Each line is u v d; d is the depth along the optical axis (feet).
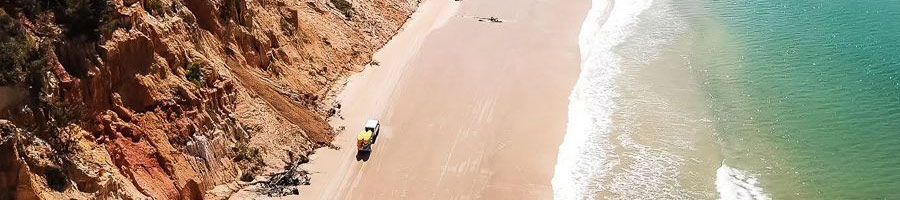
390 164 144.77
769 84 191.31
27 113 104.47
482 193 136.87
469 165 146.20
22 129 103.19
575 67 200.75
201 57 139.95
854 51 212.23
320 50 183.93
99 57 117.39
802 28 232.53
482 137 157.79
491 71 194.18
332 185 136.46
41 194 100.17
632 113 173.78
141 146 119.75
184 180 122.01
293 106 156.35
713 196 141.18
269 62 163.84
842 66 201.67
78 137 110.73
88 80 114.83
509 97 178.70
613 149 156.35
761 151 158.30
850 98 182.60
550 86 187.01
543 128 163.94
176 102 128.16
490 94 179.93
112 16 121.19
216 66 143.23
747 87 189.57
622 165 150.20
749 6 255.91
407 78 186.09
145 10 133.28
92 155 110.73
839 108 177.37
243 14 161.89
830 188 145.48
